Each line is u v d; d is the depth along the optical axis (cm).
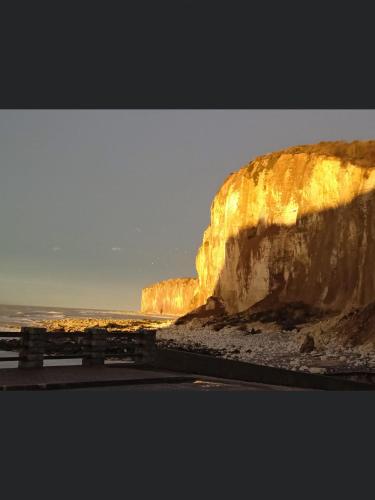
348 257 5291
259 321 5497
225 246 6900
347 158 5716
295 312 5341
